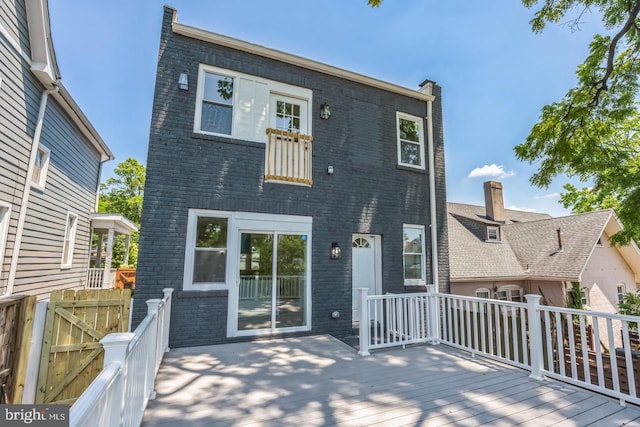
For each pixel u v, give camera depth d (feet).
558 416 10.09
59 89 23.89
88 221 35.53
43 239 24.79
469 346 16.88
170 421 9.46
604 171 23.86
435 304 19.45
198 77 19.39
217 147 19.29
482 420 9.75
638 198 22.86
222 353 16.19
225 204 19.04
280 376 13.21
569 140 22.67
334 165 22.59
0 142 18.42
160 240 17.44
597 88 21.72
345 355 16.17
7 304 12.61
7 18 18.75
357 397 11.28
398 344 17.83
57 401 14.02
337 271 21.52
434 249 25.53
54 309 14.55
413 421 9.63
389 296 17.85
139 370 8.75
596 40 21.83
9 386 12.84
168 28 18.98
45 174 24.64
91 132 32.71
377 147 24.47
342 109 23.56
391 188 24.56
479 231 46.29
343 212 22.38
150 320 10.44
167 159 18.06
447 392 11.81
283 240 20.45
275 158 20.59
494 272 39.09
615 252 45.27
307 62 22.31
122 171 83.10
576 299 37.29
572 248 40.52
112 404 5.76
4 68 18.53
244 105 20.43
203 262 18.37
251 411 10.17
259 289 19.47
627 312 35.88
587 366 12.39
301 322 20.26
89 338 15.01
